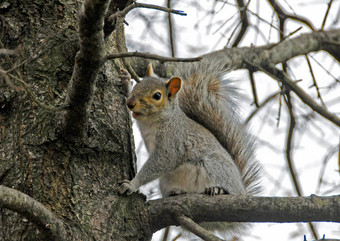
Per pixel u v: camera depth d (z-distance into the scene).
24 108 6.26
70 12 6.88
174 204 6.20
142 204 6.24
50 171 5.97
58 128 6.04
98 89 6.76
